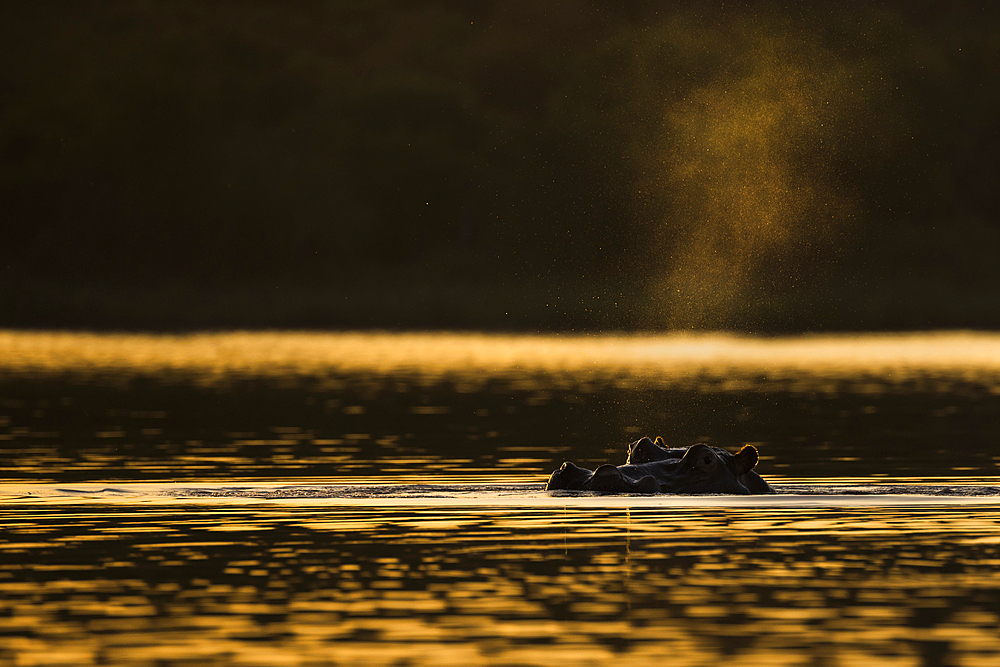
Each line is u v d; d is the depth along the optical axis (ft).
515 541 144.56
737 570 128.77
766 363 557.33
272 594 119.34
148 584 123.85
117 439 279.90
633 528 151.94
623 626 107.34
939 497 177.68
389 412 351.05
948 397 393.50
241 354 613.52
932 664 96.22
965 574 126.72
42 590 121.29
